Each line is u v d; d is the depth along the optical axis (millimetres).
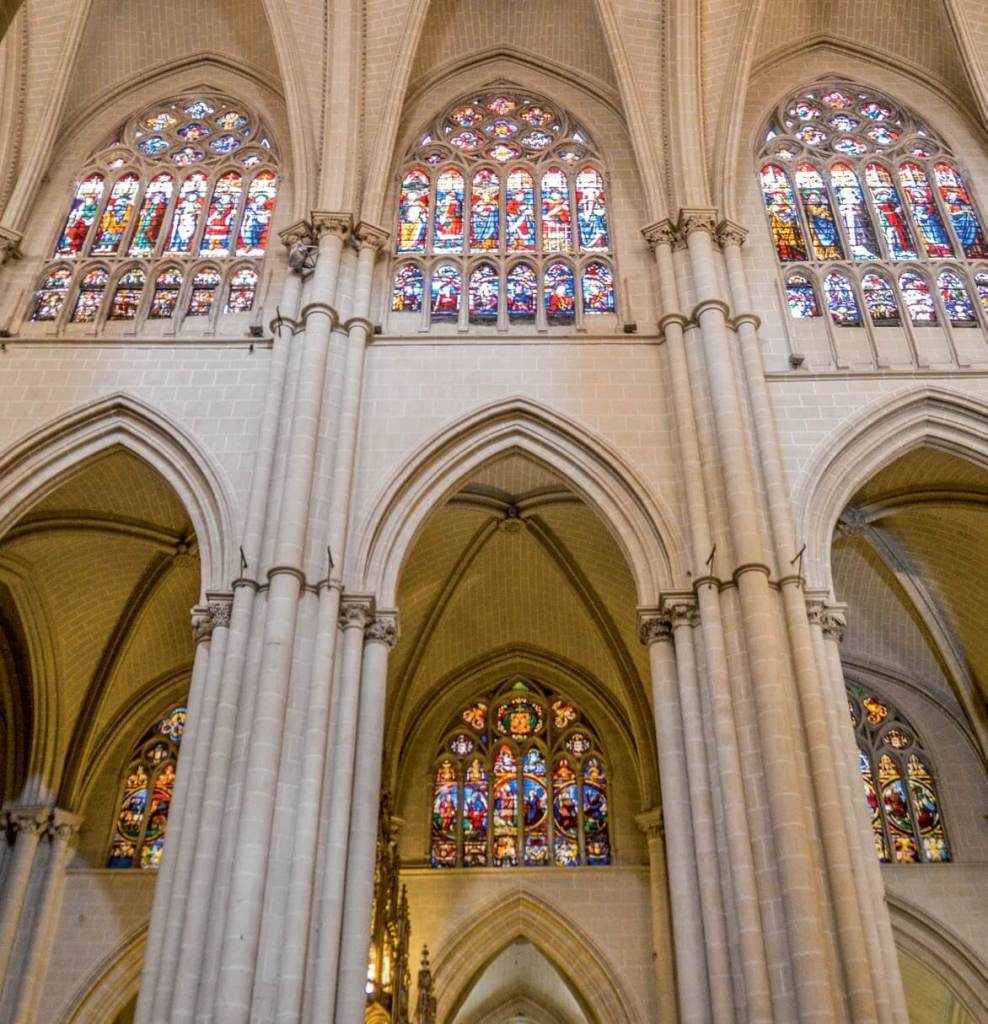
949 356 20547
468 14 25562
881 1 25203
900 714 25719
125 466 20750
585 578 24688
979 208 22969
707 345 19266
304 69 23109
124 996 22766
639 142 22594
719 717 15547
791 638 16109
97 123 24922
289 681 15812
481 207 23469
